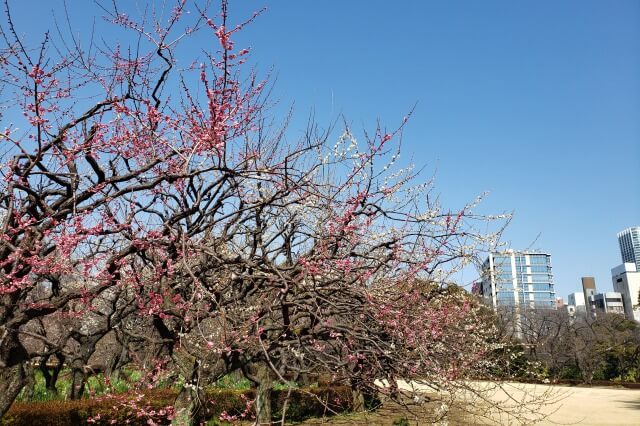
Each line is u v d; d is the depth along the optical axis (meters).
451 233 7.36
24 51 4.66
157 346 8.41
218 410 10.80
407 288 8.08
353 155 6.68
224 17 5.04
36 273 5.11
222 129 5.18
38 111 4.73
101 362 12.65
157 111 5.50
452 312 8.94
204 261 6.37
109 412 8.35
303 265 6.08
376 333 6.63
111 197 4.90
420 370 6.54
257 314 6.67
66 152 4.97
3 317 4.83
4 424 7.24
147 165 5.05
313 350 7.38
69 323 9.47
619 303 86.00
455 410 8.81
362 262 7.38
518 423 11.84
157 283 6.37
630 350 33.91
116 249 6.61
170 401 9.24
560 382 33.41
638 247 134.75
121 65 5.94
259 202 5.89
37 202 4.88
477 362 8.70
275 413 12.25
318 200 7.29
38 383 12.09
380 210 6.56
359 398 12.19
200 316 6.33
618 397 23.44
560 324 33.81
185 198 5.91
